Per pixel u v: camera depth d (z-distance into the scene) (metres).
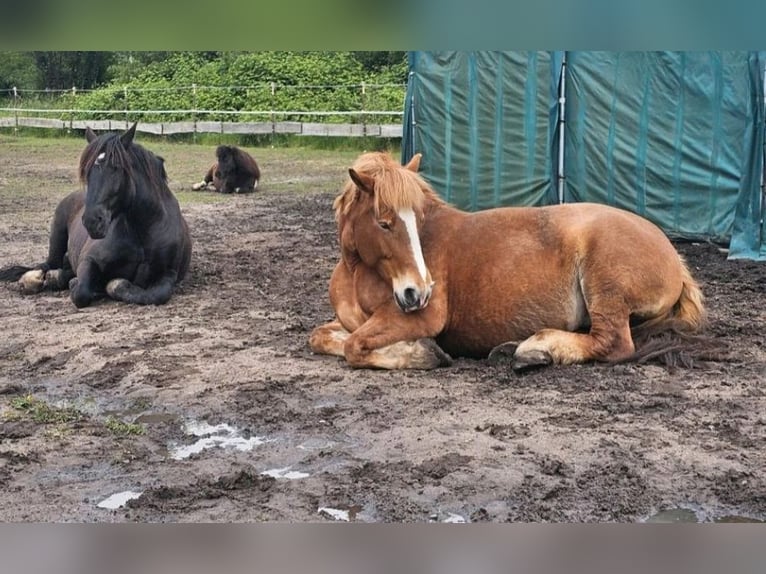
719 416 3.41
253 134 17.69
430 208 4.16
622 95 7.79
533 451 3.11
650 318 4.02
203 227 8.96
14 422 3.63
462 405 3.59
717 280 6.13
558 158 8.27
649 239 3.96
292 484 2.95
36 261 7.36
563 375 3.86
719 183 7.43
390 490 2.87
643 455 3.06
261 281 6.38
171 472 3.10
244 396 3.83
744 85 7.23
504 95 8.28
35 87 23.36
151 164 5.57
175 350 4.58
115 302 5.74
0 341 4.87
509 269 3.98
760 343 4.43
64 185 12.28
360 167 3.89
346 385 3.89
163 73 21.61
